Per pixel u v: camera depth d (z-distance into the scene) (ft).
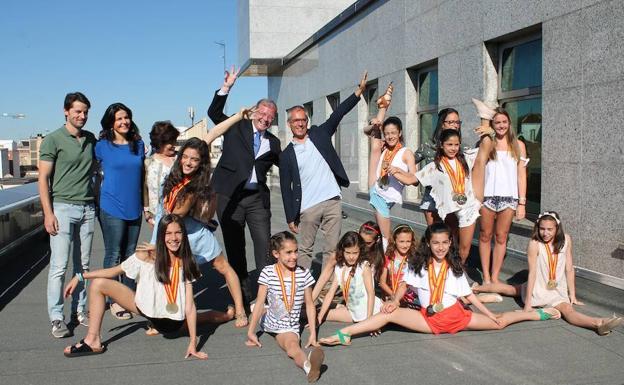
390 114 32.24
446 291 15.15
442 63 26.40
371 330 14.79
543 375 12.39
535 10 20.18
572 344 14.17
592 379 12.15
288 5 60.90
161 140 17.25
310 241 17.87
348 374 12.62
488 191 18.47
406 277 15.47
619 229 17.10
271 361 13.46
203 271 23.03
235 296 16.24
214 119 17.62
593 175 17.95
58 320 15.28
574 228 18.80
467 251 18.12
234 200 17.51
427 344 14.40
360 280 16.02
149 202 17.28
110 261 16.92
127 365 13.25
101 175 17.16
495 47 23.36
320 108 45.29
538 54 21.39
